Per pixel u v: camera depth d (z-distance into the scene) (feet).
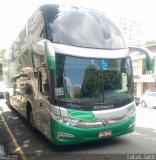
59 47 21.06
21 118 41.47
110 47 23.47
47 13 23.02
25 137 28.43
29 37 28.60
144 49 24.06
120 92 23.06
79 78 21.36
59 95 20.71
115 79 22.90
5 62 57.62
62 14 23.11
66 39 21.74
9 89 50.24
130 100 23.53
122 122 22.67
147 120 39.63
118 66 23.26
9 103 52.70
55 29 21.86
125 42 24.94
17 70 38.06
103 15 25.44
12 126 34.94
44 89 22.67
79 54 21.57
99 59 22.31
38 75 24.39
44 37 22.30
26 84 30.94
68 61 21.16
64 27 22.29
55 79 20.76
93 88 21.71
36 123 27.02
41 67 23.24
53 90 20.74
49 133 21.86
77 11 24.03
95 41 22.88
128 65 24.03
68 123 20.57
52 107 20.79
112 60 22.94
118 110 22.36
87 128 21.02
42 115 23.89
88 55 21.89
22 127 34.04
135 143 24.49
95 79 21.93
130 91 23.79
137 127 32.91
